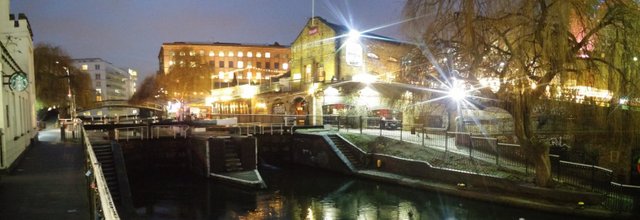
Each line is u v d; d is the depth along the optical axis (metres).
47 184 12.91
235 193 23.72
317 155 31.27
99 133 35.62
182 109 54.78
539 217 17.05
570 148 20.81
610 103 16.89
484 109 21.45
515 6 16.33
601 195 16.50
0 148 14.45
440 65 18.27
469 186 20.92
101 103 83.25
